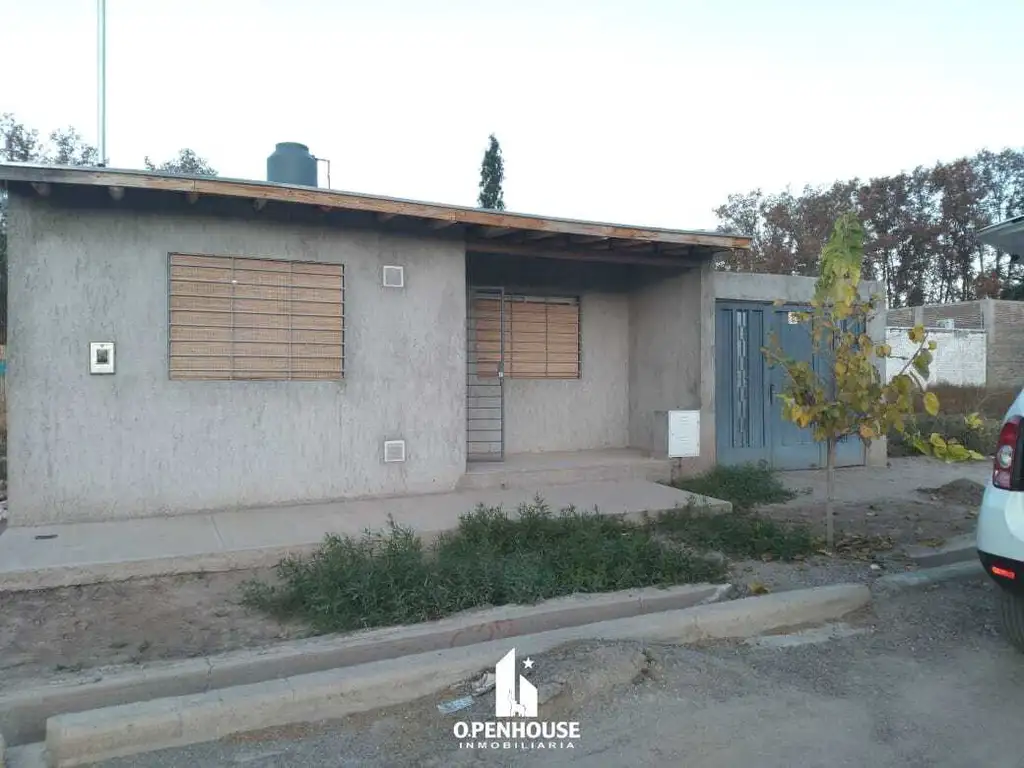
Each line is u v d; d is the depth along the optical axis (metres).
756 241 32.22
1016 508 4.19
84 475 6.86
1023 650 4.69
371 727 3.75
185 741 3.57
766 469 9.65
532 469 8.88
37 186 6.44
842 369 6.30
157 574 5.81
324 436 7.77
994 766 3.46
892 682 4.31
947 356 23.69
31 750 3.58
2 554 5.84
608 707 3.91
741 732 3.71
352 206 7.13
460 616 5.00
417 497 8.13
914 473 10.70
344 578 5.17
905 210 33.69
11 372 6.64
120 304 6.96
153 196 7.06
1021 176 33.41
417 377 8.20
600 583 5.57
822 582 5.87
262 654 4.38
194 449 7.25
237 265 7.43
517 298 10.42
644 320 10.81
